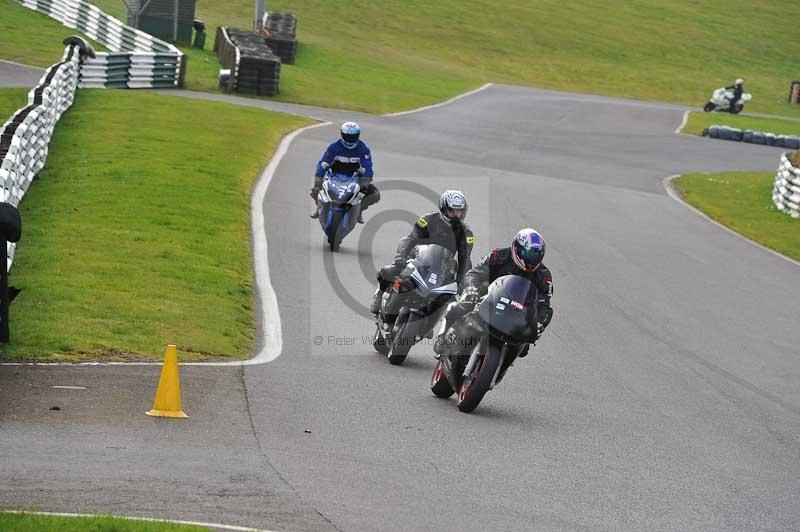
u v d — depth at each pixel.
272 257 60.47
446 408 37.03
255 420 33.12
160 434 30.66
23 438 29.09
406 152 112.00
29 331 40.72
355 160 64.00
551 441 34.03
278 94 153.00
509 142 132.75
